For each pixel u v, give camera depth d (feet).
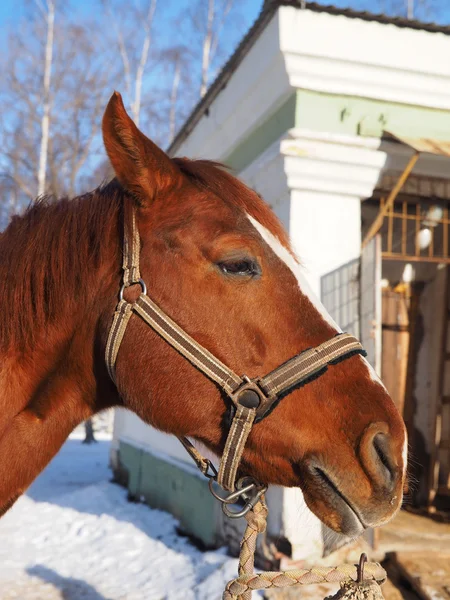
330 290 13.48
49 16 42.27
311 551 12.26
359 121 14.15
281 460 4.85
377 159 13.80
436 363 17.57
